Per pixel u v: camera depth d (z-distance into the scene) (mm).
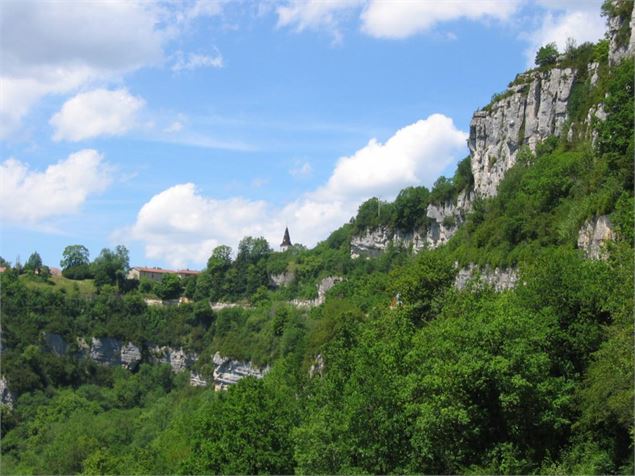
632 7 94688
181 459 82688
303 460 51188
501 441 46625
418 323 79688
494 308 51406
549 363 46969
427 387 47000
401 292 83812
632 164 66000
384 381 50250
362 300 147875
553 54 130000
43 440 149750
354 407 49562
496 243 94188
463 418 44031
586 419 44125
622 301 46844
